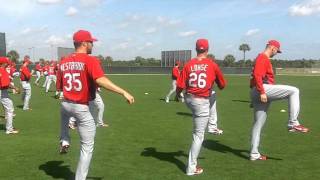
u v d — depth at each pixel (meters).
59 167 8.31
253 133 8.92
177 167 8.38
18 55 71.50
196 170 7.89
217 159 9.07
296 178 7.66
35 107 19.31
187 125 13.80
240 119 15.36
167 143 10.75
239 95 27.14
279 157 9.27
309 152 9.76
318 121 14.86
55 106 19.77
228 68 73.06
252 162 8.81
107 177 7.67
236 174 7.90
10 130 12.12
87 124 6.61
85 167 6.71
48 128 13.09
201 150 9.93
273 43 8.38
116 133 12.17
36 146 10.26
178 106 19.92
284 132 12.38
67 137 7.12
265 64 8.30
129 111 17.81
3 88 11.80
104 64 80.94
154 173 7.94
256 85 8.27
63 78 6.62
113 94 27.66
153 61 84.56
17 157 9.11
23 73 17.95
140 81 45.50
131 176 7.74
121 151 9.77
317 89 33.84
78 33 6.63
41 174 7.82
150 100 23.22
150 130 12.74
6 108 12.03
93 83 6.59
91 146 6.74
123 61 83.19
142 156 9.30
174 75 21.62
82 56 6.48
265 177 7.72
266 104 8.71
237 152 9.75
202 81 7.67
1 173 7.86
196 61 7.79
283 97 8.42
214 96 11.49
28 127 13.27
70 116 6.77
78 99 6.51
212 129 11.77
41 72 48.91
